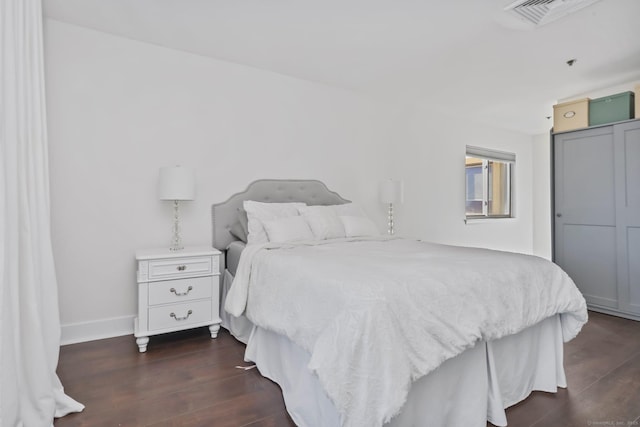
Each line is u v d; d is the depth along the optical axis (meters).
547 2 2.14
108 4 2.19
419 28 2.47
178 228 2.81
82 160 2.46
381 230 4.08
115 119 2.57
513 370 1.71
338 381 1.16
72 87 2.42
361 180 3.90
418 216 4.41
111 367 2.04
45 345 1.62
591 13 2.26
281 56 2.94
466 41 2.67
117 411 1.59
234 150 3.08
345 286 1.36
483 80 3.46
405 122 4.27
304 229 2.73
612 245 3.26
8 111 1.36
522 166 5.68
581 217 3.48
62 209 2.39
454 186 4.77
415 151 4.37
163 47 2.76
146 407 1.63
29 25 1.63
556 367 1.86
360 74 3.33
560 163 3.66
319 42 2.70
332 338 1.24
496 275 1.62
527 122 5.03
